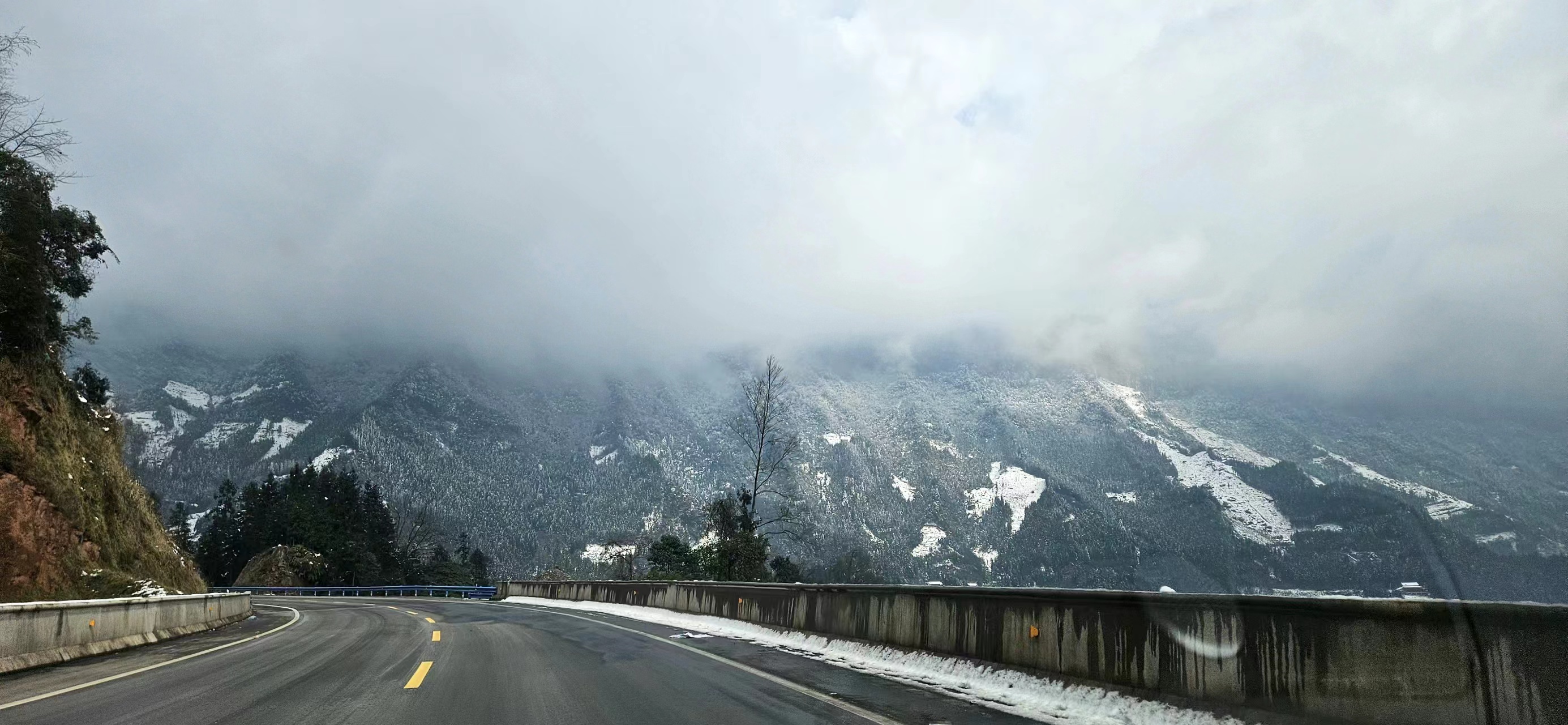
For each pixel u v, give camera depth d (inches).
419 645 625.0
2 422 1139.3
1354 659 235.9
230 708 345.7
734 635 718.5
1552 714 191.5
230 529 5359.3
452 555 7751.0
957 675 408.8
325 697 374.0
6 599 1003.9
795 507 2066.9
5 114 1182.9
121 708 347.6
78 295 1460.4
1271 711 257.0
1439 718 213.5
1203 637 285.7
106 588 1123.9
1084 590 343.6
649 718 323.3
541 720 318.0
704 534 2080.5
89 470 1334.9
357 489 5969.5
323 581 4554.6
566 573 5177.2
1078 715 319.3
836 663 509.4
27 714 335.9
